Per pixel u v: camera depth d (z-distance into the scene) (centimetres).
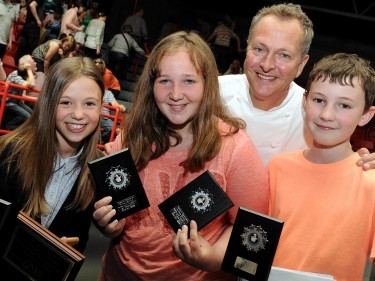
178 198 148
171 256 160
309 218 161
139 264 164
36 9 973
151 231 161
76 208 182
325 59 167
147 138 166
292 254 159
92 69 179
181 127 165
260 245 137
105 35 1359
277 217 166
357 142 998
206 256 147
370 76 160
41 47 630
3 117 480
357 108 159
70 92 173
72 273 132
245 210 139
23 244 139
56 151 182
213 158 159
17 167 177
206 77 159
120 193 152
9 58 775
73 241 172
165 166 164
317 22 1585
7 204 135
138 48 902
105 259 178
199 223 146
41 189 177
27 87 467
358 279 153
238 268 139
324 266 154
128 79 982
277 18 192
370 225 154
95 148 186
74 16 883
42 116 177
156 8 1542
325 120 159
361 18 1376
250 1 1642
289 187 168
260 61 194
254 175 158
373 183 156
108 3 1364
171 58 154
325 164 166
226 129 163
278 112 212
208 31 1443
